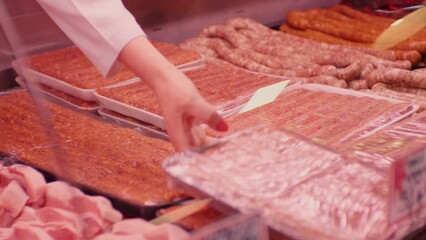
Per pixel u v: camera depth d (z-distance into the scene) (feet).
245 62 10.15
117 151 6.62
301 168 5.04
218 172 4.77
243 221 4.15
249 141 5.26
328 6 13.67
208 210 4.69
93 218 5.38
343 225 4.54
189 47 10.99
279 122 7.29
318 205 4.68
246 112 7.68
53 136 6.16
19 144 6.91
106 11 6.00
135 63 5.74
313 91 8.68
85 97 8.68
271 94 8.23
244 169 4.88
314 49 10.50
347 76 9.23
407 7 11.41
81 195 5.63
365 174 5.11
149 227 4.87
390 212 4.58
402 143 6.26
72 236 5.41
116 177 6.01
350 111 7.67
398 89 8.90
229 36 11.08
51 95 9.02
